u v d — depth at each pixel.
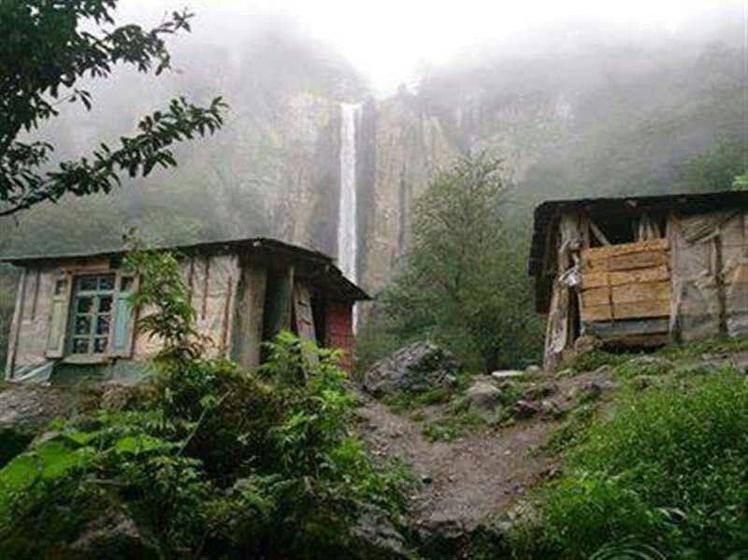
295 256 17.75
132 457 5.60
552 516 5.68
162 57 4.55
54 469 4.89
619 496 5.18
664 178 52.78
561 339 16.78
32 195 4.21
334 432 6.63
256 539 5.37
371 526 5.64
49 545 4.73
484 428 10.86
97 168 4.30
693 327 15.11
